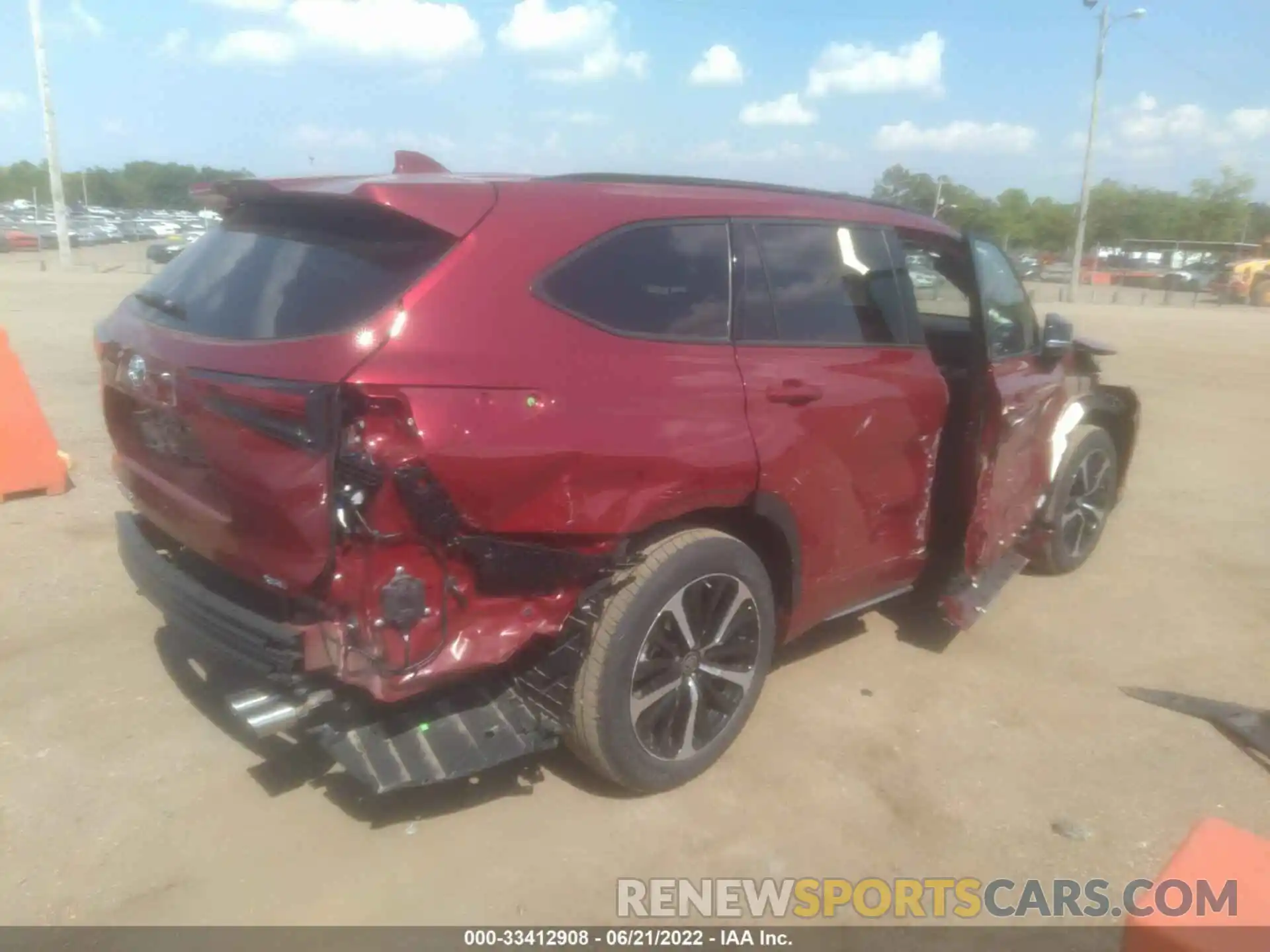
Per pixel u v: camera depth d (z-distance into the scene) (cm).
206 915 288
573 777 360
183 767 356
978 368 429
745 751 380
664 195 351
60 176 3250
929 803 354
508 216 306
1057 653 477
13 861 306
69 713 386
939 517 455
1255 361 1623
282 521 275
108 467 700
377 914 291
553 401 292
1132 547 636
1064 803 357
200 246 351
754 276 364
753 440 341
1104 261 5038
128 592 494
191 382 294
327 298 287
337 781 351
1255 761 390
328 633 281
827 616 413
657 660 334
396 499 269
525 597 300
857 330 397
